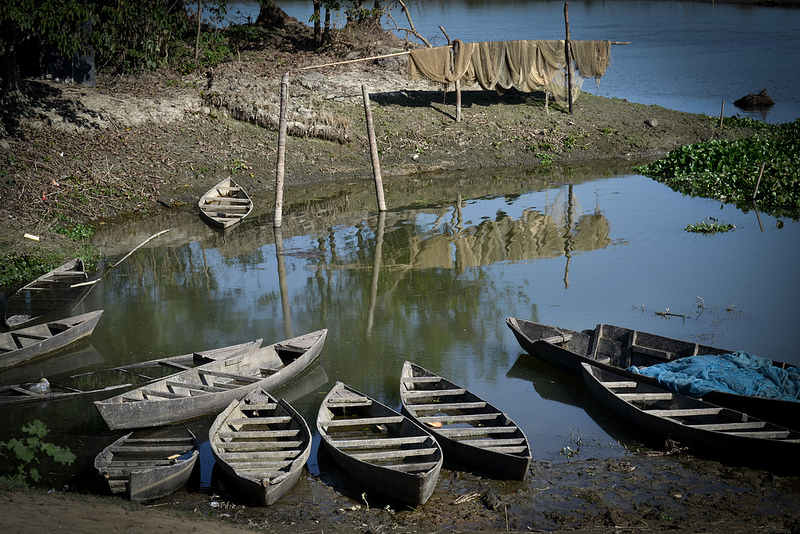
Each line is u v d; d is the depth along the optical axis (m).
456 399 12.38
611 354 13.92
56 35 24.05
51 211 22.16
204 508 9.73
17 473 10.36
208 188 25.86
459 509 9.64
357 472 10.21
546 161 31.06
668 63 52.16
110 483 9.68
